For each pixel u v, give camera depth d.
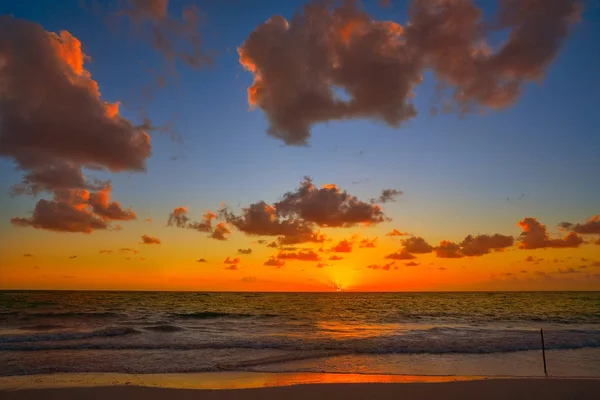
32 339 21.94
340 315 44.72
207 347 19.55
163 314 42.72
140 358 16.42
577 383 11.45
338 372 13.98
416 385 11.29
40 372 13.55
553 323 35.16
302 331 28.02
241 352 18.20
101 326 30.19
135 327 29.48
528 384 11.33
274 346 19.84
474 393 10.50
